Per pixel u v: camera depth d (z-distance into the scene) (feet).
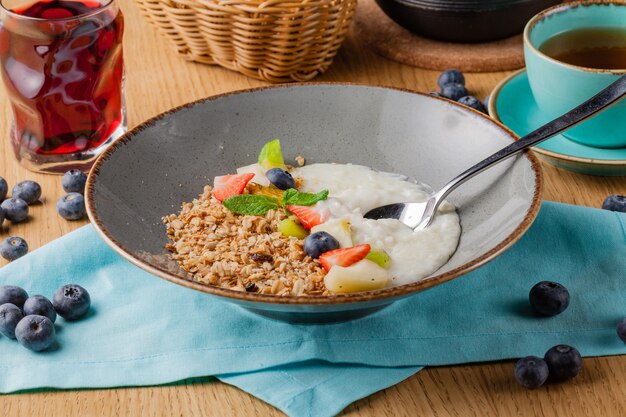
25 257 2.62
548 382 2.36
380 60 3.38
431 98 2.78
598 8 2.97
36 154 2.93
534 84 2.91
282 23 3.06
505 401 2.32
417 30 3.37
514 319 2.49
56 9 2.93
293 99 2.84
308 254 2.50
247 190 2.68
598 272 2.60
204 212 2.63
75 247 2.64
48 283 2.60
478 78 3.29
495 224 2.48
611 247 2.65
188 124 2.76
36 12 2.91
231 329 2.47
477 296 2.54
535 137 2.57
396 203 2.65
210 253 2.51
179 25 3.22
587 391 2.34
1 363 2.41
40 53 2.77
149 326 2.48
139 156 2.65
